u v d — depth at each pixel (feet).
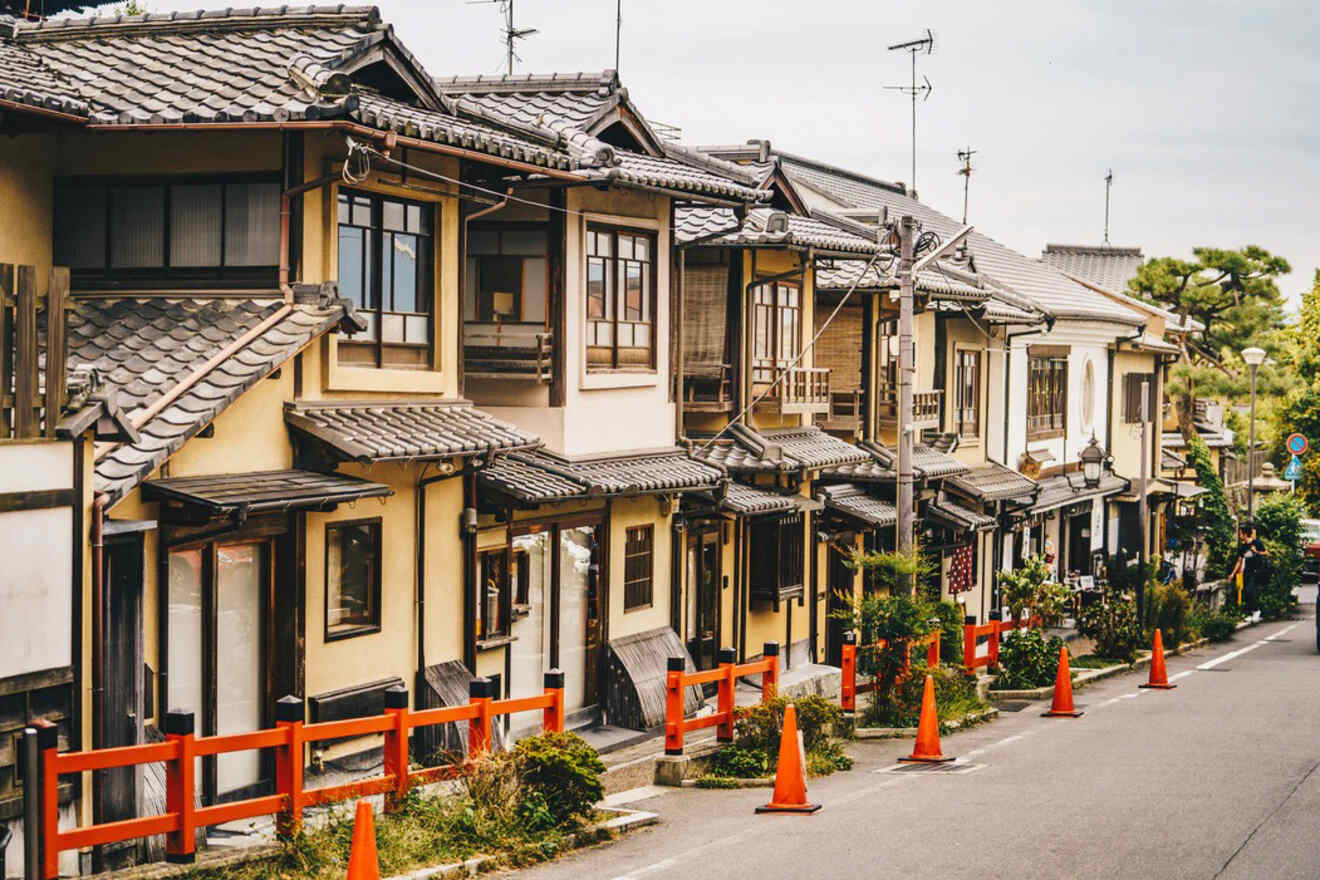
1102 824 43.73
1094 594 103.50
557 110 65.72
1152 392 158.40
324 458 46.09
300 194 46.57
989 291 103.55
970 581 108.37
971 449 110.73
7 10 73.05
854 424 89.81
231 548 44.27
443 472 52.80
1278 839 41.63
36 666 33.94
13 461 33.30
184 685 42.34
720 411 74.59
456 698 52.26
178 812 32.35
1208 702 78.69
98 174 49.24
